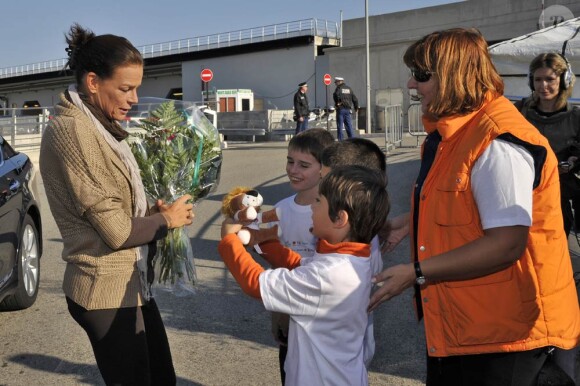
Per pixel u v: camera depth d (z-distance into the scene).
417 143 16.27
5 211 4.57
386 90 28.95
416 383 3.56
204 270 5.93
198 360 3.96
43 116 17.53
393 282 1.94
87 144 2.16
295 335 2.18
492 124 1.92
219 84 39.22
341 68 31.12
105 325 2.30
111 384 2.37
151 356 2.66
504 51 6.76
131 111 3.05
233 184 11.22
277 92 36.47
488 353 2.02
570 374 2.50
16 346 4.30
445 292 2.03
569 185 4.14
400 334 4.29
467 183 1.92
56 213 2.28
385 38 32.59
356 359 2.18
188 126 2.97
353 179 2.03
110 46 2.23
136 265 2.35
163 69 44.44
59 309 5.07
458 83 1.96
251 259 2.19
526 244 1.88
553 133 4.16
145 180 2.82
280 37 36.03
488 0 29.36
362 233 2.06
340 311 2.06
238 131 24.95
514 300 1.97
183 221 2.46
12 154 5.34
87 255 2.27
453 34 1.99
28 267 5.09
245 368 3.83
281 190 10.25
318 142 2.62
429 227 2.04
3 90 57.66
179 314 4.77
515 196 1.82
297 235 2.64
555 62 4.05
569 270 2.07
